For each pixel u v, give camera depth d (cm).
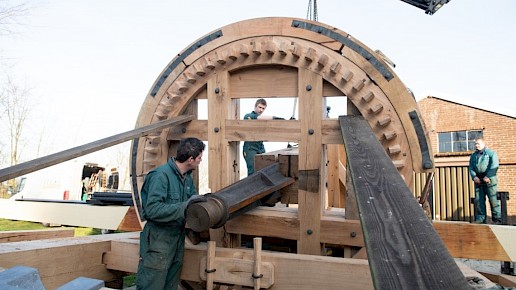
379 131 317
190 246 316
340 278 265
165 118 383
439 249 125
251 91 366
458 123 2108
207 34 374
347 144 245
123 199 497
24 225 891
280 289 277
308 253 328
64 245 321
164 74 388
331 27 335
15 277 122
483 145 860
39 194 1316
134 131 309
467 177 1777
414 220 143
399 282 105
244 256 288
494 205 834
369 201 158
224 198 267
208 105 372
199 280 301
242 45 351
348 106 339
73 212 509
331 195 518
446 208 1816
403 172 311
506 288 132
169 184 288
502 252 326
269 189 319
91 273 339
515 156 1928
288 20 347
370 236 130
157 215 270
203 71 370
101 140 277
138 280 282
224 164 364
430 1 686
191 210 247
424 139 306
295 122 344
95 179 1504
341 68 327
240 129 360
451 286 104
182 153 294
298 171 341
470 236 335
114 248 351
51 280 307
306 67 340
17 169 208
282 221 338
